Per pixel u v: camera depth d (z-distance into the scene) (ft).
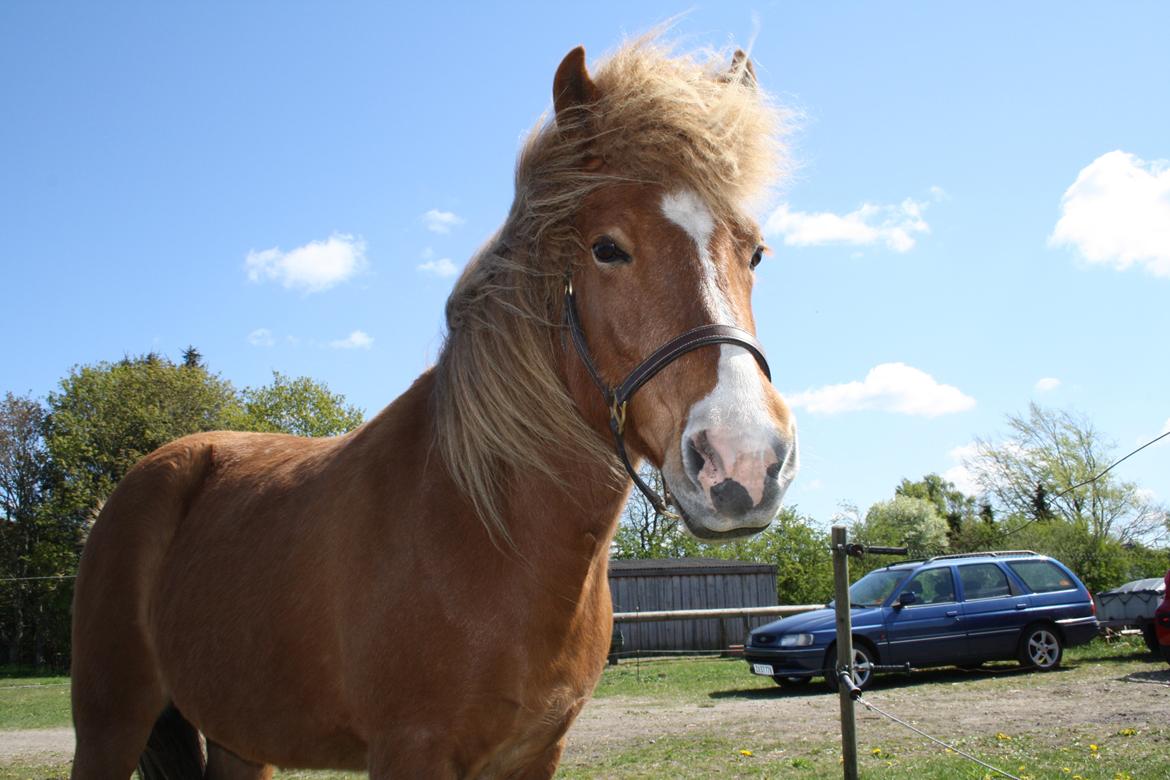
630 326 5.88
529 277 6.64
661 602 64.80
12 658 97.30
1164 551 85.56
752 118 6.48
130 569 8.92
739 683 37.99
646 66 6.59
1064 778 16.02
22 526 100.53
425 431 7.17
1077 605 35.88
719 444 5.11
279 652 7.22
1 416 102.78
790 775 17.87
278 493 8.19
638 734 24.59
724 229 6.03
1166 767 16.62
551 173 6.51
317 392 120.67
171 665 8.32
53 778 21.27
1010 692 29.43
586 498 6.51
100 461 97.45
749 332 5.68
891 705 27.61
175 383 105.40
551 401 6.47
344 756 7.34
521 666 6.30
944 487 169.27
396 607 6.35
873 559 94.43
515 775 7.22
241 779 9.98
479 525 6.39
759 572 67.72
